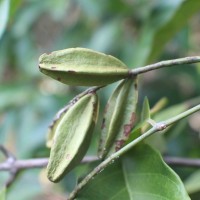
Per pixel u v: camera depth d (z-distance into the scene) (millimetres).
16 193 380
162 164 212
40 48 582
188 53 436
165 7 332
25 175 389
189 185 279
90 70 206
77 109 209
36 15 469
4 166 271
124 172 219
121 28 435
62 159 205
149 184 213
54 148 205
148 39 333
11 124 437
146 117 213
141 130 214
